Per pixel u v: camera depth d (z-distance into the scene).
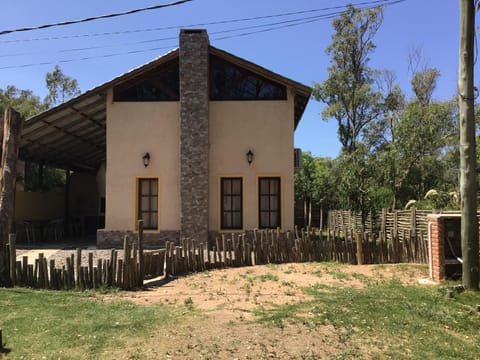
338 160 25.94
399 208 20.11
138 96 14.18
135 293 7.49
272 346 4.70
